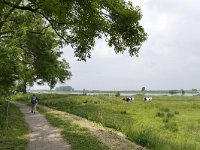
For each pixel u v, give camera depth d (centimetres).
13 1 1659
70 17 1295
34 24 3133
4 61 2833
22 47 3981
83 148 1770
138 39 1471
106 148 1853
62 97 7100
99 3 1301
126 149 1988
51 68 4662
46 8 1188
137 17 1409
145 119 4022
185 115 4862
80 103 5969
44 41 3912
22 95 7650
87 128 2603
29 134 2227
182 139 2680
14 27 3145
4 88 2936
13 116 3244
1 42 3222
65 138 2059
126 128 2864
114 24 1424
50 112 4053
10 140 1955
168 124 3484
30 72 4966
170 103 7306
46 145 1844
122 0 1443
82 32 1495
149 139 2356
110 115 4191
